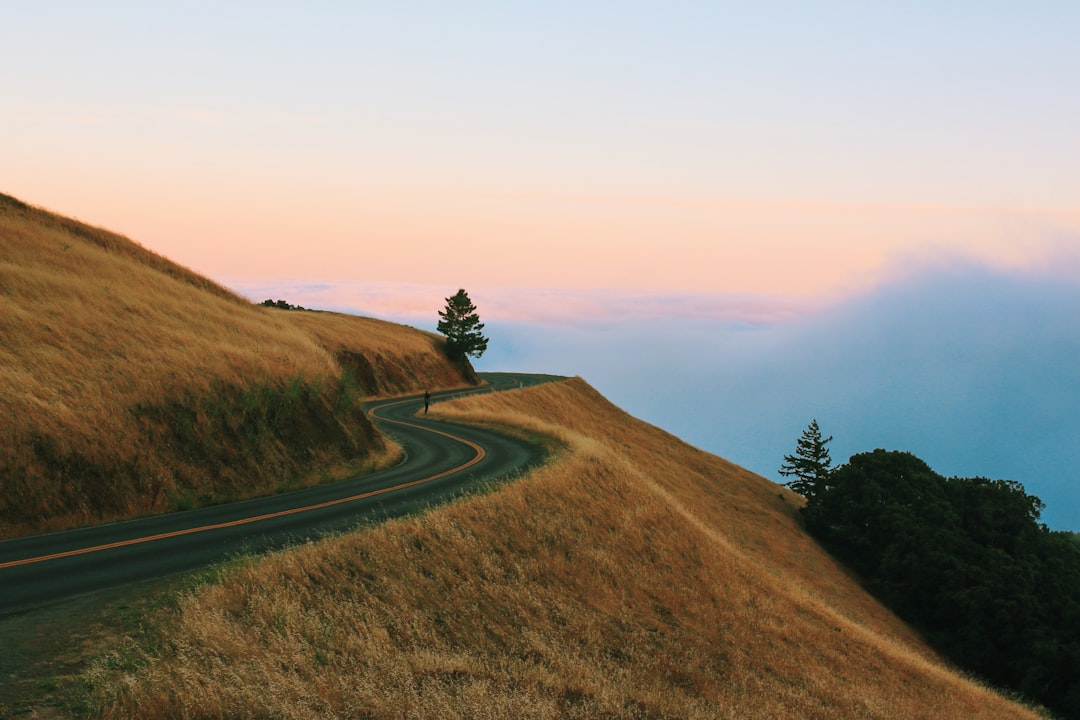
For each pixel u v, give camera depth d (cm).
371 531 1372
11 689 707
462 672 1008
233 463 2066
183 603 948
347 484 2172
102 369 2039
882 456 5497
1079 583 4125
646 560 1920
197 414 2081
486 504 1730
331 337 6581
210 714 719
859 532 5028
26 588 1025
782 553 4494
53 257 3219
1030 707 3073
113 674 754
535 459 2700
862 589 4416
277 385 2505
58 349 2073
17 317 2180
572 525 1872
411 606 1178
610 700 1058
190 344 2505
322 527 1498
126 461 1766
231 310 3794
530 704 929
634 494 2394
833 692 1547
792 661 1666
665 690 1214
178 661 794
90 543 1337
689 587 1875
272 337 3275
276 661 857
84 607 952
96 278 3161
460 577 1355
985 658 3634
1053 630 3584
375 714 802
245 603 995
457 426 4025
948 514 4697
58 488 1576
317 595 1075
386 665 933
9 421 1605
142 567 1162
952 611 3962
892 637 3644
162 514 1697
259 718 734
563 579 1574
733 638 1659
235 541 1359
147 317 2747
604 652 1315
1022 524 4784
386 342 7375
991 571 4050
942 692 1994
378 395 6341
